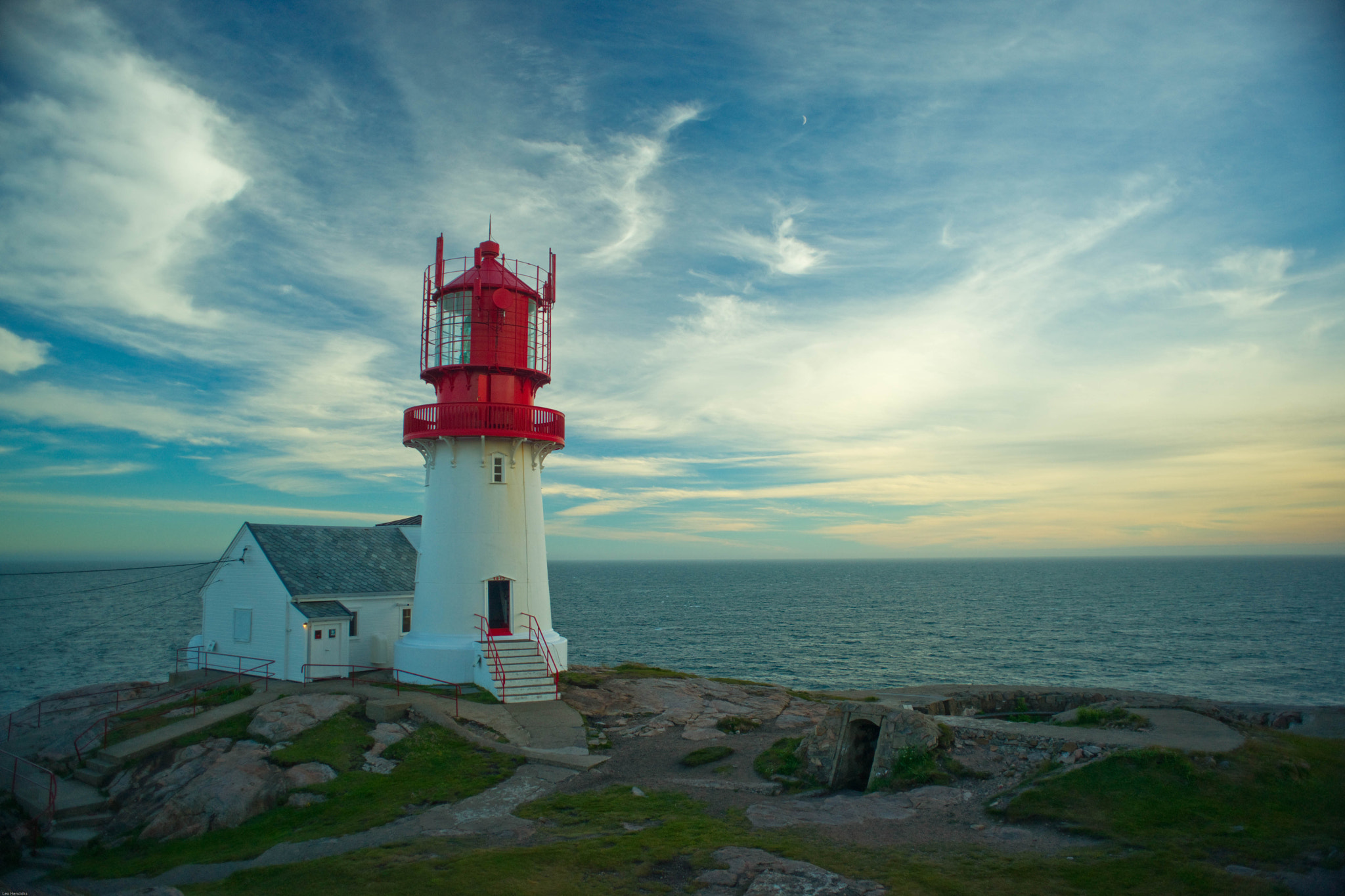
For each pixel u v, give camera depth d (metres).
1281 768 17.55
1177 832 15.27
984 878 13.76
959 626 115.25
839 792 20.39
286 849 17.36
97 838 20.14
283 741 23.81
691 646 93.00
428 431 32.09
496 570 32.09
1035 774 18.36
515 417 32.28
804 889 13.42
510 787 20.62
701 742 25.02
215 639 35.16
